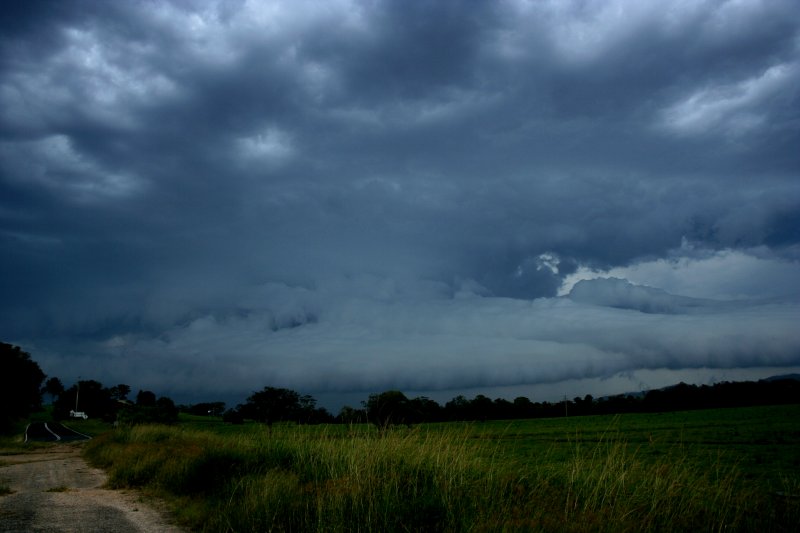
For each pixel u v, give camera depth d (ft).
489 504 29.09
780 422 201.36
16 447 147.43
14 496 49.62
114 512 40.55
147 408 205.05
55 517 38.32
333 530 27.73
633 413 197.16
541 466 34.96
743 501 26.99
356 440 45.11
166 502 45.16
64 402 479.41
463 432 43.42
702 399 291.17
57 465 88.53
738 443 134.00
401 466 36.27
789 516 26.08
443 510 28.66
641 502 27.25
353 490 32.04
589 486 29.76
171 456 60.64
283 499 33.40
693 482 28.58
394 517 28.27
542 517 25.63
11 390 223.30
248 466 46.60
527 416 184.65
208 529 32.63
